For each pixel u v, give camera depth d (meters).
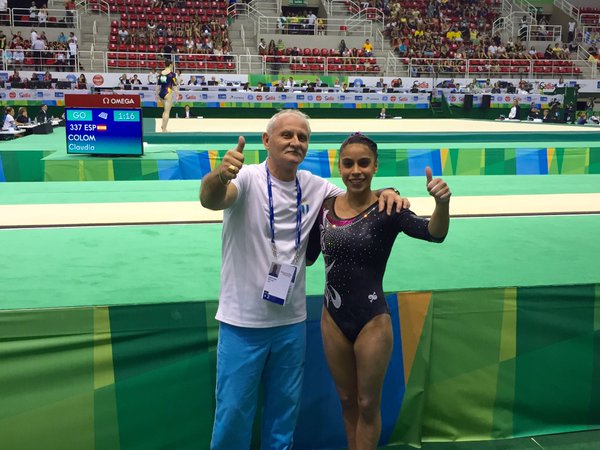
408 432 3.29
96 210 5.41
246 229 2.46
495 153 9.74
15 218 5.00
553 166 9.98
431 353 3.24
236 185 2.39
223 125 14.25
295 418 2.65
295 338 2.56
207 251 4.09
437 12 30.47
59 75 21.34
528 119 21.56
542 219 5.28
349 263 2.46
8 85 20.11
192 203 5.82
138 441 2.98
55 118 18.89
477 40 28.72
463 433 3.36
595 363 3.40
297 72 24.91
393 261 3.89
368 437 2.56
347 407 2.66
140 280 3.39
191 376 2.99
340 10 29.38
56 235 4.52
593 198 6.29
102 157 8.57
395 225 2.45
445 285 3.38
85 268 3.63
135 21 26.56
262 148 9.55
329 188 2.65
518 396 3.36
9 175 8.97
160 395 2.97
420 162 9.55
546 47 29.02
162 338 2.93
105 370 2.88
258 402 3.11
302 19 27.47
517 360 3.32
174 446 3.03
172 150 9.31
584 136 12.62
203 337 2.97
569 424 3.46
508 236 4.62
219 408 2.57
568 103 21.50
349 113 22.14
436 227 2.26
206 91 21.19
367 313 2.46
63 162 8.24
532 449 3.32
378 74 25.36
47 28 24.39
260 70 24.89
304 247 2.56
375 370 2.46
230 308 2.50
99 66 23.86
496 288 3.24
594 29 30.83
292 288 2.48
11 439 2.83
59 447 2.88
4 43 22.89
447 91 22.83
